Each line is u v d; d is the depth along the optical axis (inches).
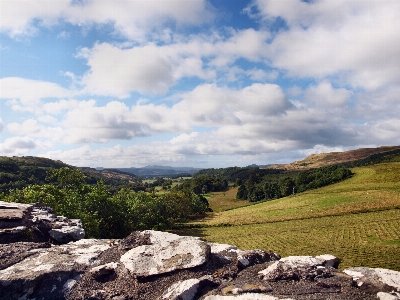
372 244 1718.8
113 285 369.4
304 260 386.3
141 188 6363.2
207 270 380.5
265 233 2352.4
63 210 1332.4
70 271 385.1
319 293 317.1
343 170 4576.8
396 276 345.1
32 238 583.8
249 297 299.4
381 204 2805.1
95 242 512.7
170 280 360.5
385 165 4766.2
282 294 315.3
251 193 5777.6
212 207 5182.1
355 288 329.7
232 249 452.8
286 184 5236.2
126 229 1899.6
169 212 3041.3
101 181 1897.1
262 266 395.9
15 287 346.0
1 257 422.3
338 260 419.8
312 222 2566.4
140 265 382.9
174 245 427.2
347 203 3034.0
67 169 1847.9
